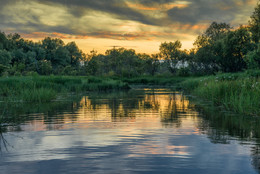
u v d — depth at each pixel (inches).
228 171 156.8
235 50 2071.9
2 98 705.6
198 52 2714.1
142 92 1109.1
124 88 1486.2
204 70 2856.8
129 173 153.7
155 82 2321.6
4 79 1045.8
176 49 3681.1
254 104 401.1
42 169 161.3
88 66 3265.3
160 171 156.8
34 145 218.7
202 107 514.6
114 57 4362.7
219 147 209.8
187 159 179.6
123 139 239.0
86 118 373.1
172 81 2244.1
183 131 275.0
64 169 160.9
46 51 4746.6
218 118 367.6
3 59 3075.8
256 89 440.5
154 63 3892.7
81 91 1146.0
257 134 257.0
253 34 1882.4
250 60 1131.3
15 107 518.0
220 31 2687.0
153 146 213.8
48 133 266.5
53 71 3725.4
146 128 293.0
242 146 212.4
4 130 284.2
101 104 584.4
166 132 269.7
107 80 1718.8
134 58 4077.3
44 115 403.5
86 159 180.4
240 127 296.4
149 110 471.2
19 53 3939.5
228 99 518.9
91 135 256.2
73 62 5236.2
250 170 158.1
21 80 982.4
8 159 181.3
